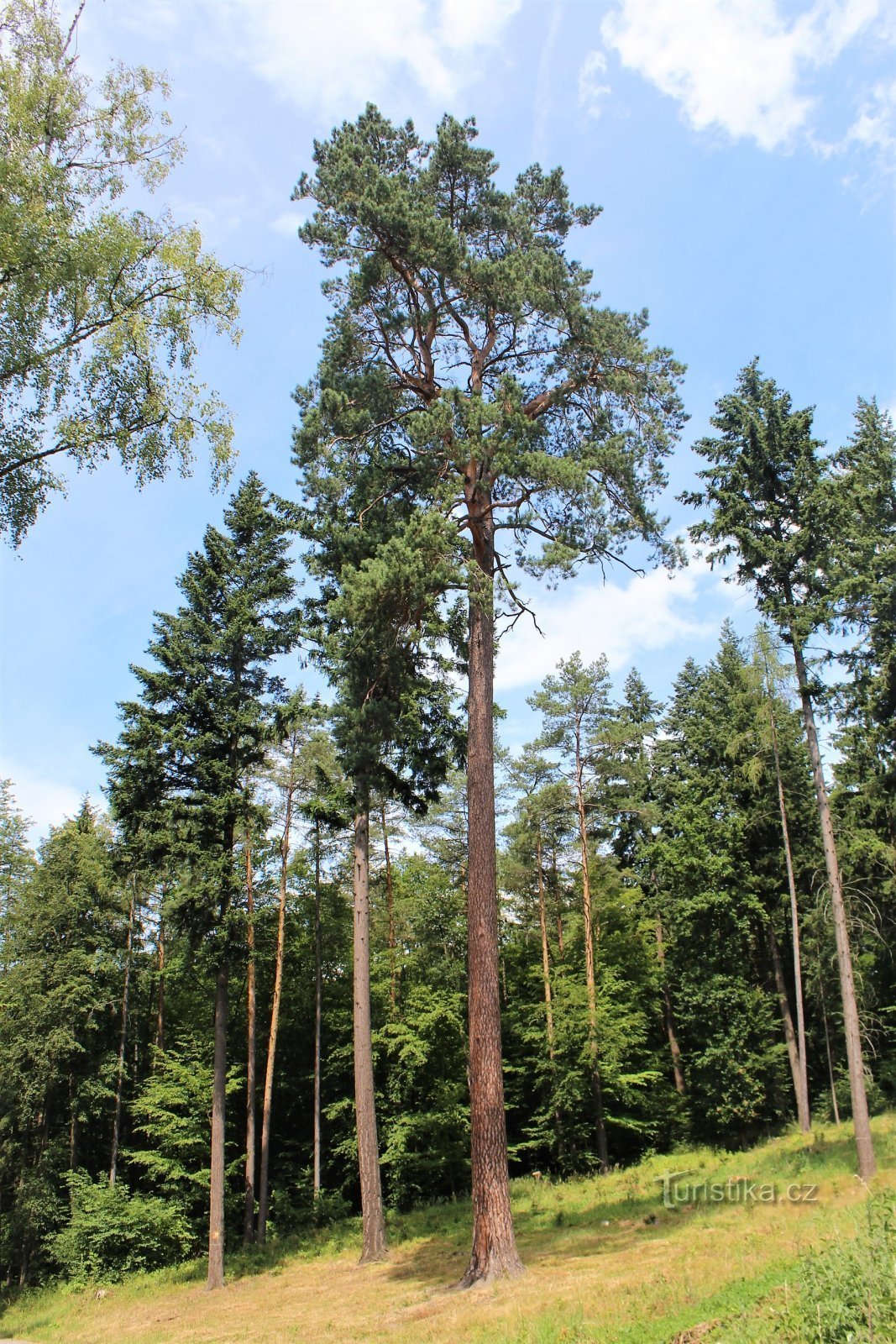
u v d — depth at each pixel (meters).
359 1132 20.50
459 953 33.00
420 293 16.92
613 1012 31.47
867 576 21.75
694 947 31.50
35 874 31.52
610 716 32.09
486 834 15.11
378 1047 30.38
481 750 15.55
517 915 36.69
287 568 25.19
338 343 17.16
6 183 9.37
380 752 16.86
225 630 23.80
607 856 36.50
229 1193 28.39
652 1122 31.14
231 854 22.69
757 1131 29.66
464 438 15.39
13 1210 28.62
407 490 17.86
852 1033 18.69
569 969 32.56
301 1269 21.41
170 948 31.88
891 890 25.02
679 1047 35.91
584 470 14.69
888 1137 21.02
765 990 32.72
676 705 41.78
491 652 16.47
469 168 16.42
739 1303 8.59
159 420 10.62
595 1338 8.73
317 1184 28.64
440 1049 30.81
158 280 10.47
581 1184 26.62
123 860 23.19
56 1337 18.89
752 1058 29.34
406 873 34.97
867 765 26.41
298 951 32.88
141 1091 32.34
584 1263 13.93
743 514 20.67
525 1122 33.88
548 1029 31.20
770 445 20.75
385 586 14.12
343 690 16.45
